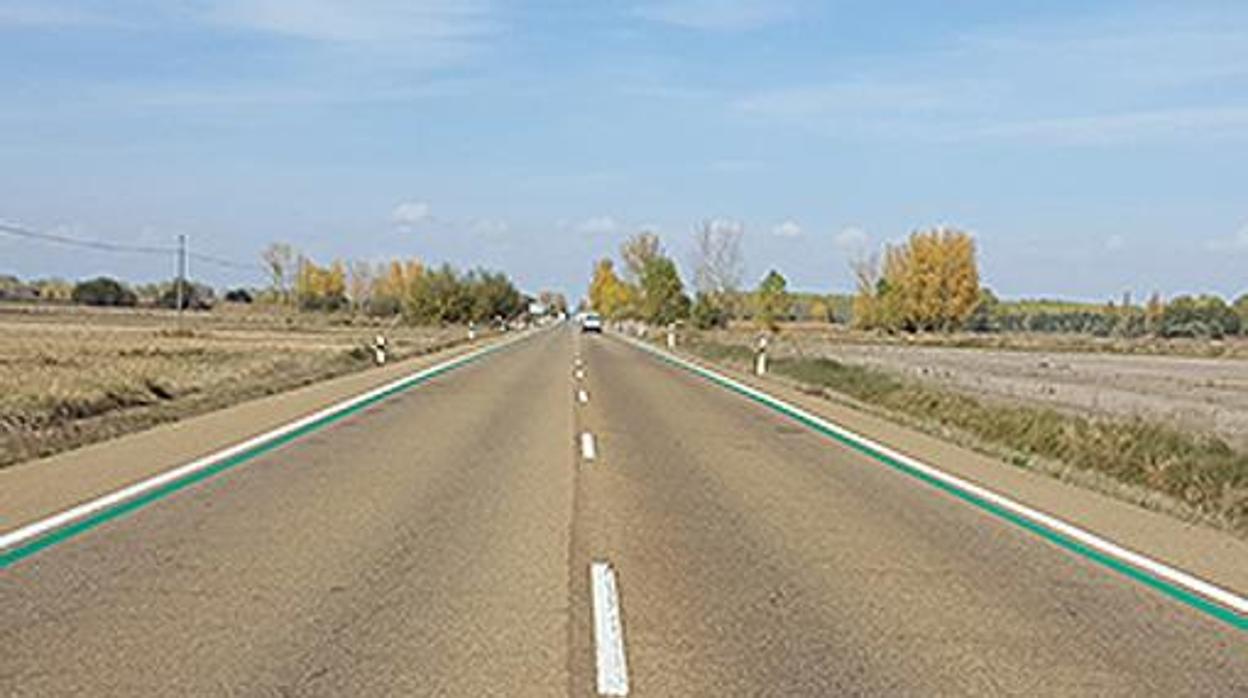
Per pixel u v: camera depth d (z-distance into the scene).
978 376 42.62
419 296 111.00
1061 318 127.25
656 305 97.06
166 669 6.16
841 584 8.52
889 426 21.28
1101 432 18.94
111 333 61.16
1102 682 6.34
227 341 58.50
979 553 9.80
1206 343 97.06
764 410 24.39
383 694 5.84
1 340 48.84
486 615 7.39
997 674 6.44
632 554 9.41
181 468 13.73
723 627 7.26
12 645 6.55
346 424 19.56
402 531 10.13
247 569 8.53
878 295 98.75
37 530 9.82
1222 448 17.50
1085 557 9.77
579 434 18.66
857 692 6.07
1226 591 8.62
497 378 33.56
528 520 10.83
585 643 6.82
